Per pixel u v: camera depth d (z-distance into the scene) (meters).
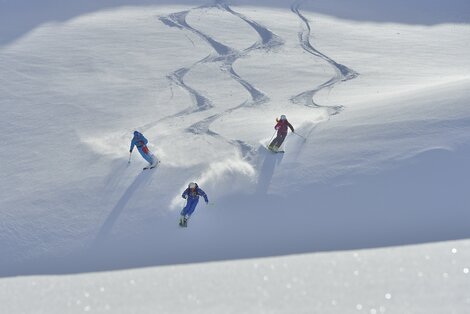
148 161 25.97
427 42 59.47
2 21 65.06
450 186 20.08
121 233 20.97
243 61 50.41
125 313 11.15
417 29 66.94
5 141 31.66
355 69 47.34
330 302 10.27
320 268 12.30
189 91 41.62
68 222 22.02
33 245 20.72
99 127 33.75
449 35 63.59
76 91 41.50
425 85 38.47
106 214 22.31
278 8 74.44
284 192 21.83
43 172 27.03
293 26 64.38
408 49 55.84
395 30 65.69
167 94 40.94
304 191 21.64
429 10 77.69
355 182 21.42
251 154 26.14
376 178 21.34
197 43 56.56
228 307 10.74
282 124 25.44
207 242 19.88
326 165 23.08
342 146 24.36
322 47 55.69
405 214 19.36
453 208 19.14
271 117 33.28
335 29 63.97
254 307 10.54
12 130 33.41
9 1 72.81
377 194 20.53
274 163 24.34
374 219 19.44
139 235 20.73
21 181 26.19
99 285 13.08
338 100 36.41
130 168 26.28
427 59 51.59
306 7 76.12
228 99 39.38
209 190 22.95
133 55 51.97
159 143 29.72
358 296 10.37
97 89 42.06
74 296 12.52
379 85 41.25
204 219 21.12
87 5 73.38
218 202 22.03
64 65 48.50
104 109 37.34
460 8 78.44
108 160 27.56
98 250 20.14
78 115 36.09
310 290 11.03
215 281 12.33
